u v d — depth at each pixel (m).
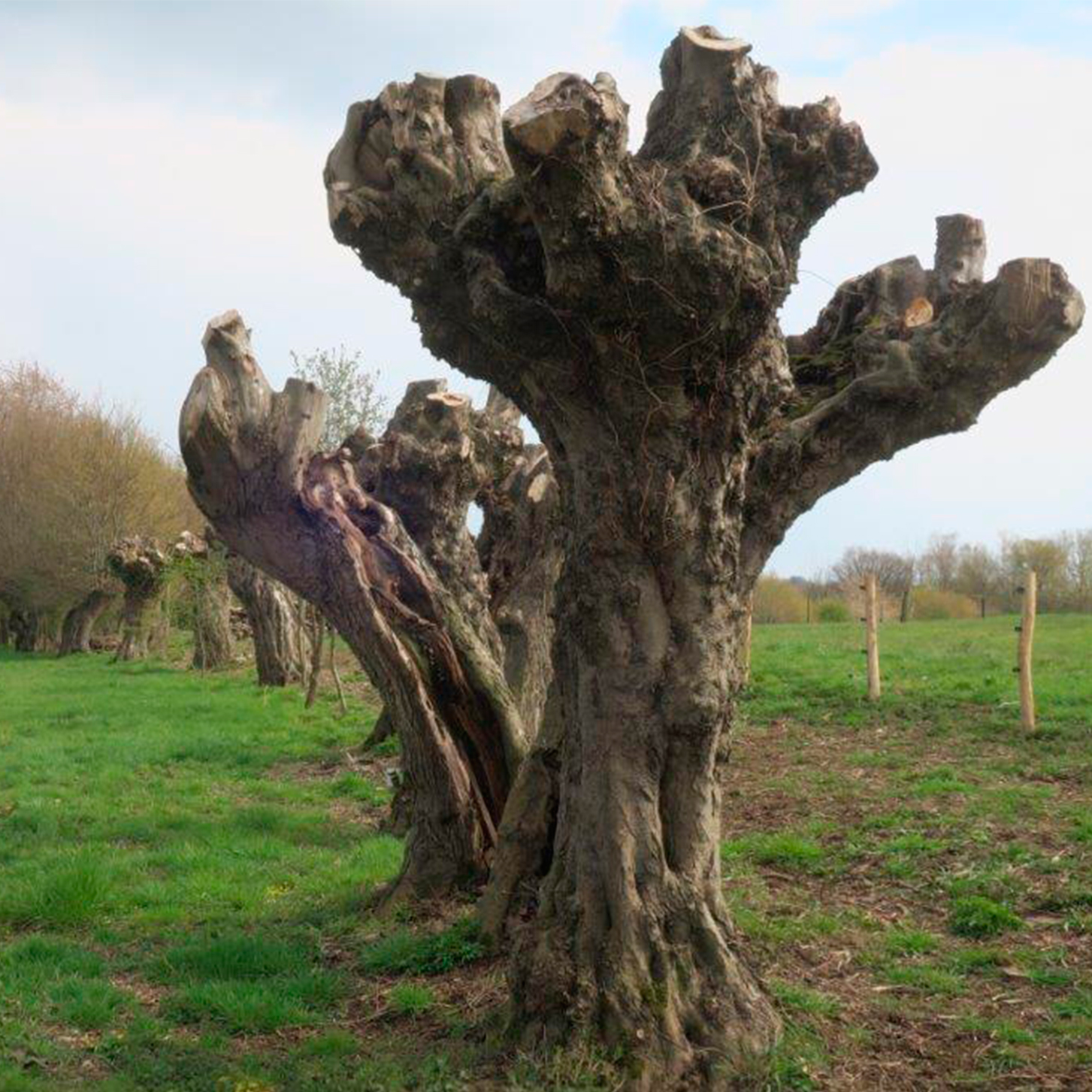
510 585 13.57
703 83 6.94
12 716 25.34
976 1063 7.18
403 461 12.09
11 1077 7.03
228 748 19.39
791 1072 6.71
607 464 6.90
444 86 7.88
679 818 7.00
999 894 10.21
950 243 9.88
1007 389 8.52
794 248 7.35
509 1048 6.82
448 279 7.54
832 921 9.70
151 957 9.27
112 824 14.19
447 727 10.33
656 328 6.46
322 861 12.34
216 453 9.31
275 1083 6.98
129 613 43.91
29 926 10.26
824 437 8.53
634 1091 6.39
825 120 7.19
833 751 16.27
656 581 7.00
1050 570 48.44
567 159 5.89
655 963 6.73
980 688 19.92
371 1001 8.25
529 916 8.80
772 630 37.00
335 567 9.89
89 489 52.19
